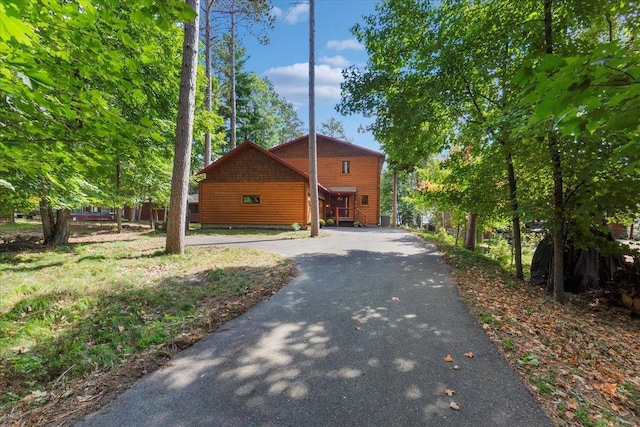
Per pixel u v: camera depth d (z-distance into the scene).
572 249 7.32
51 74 2.26
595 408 2.36
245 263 7.05
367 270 6.87
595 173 5.17
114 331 3.32
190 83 7.68
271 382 2.57
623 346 3.88
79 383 2.47
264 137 33.53
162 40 9.08
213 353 3.04
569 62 1.53
